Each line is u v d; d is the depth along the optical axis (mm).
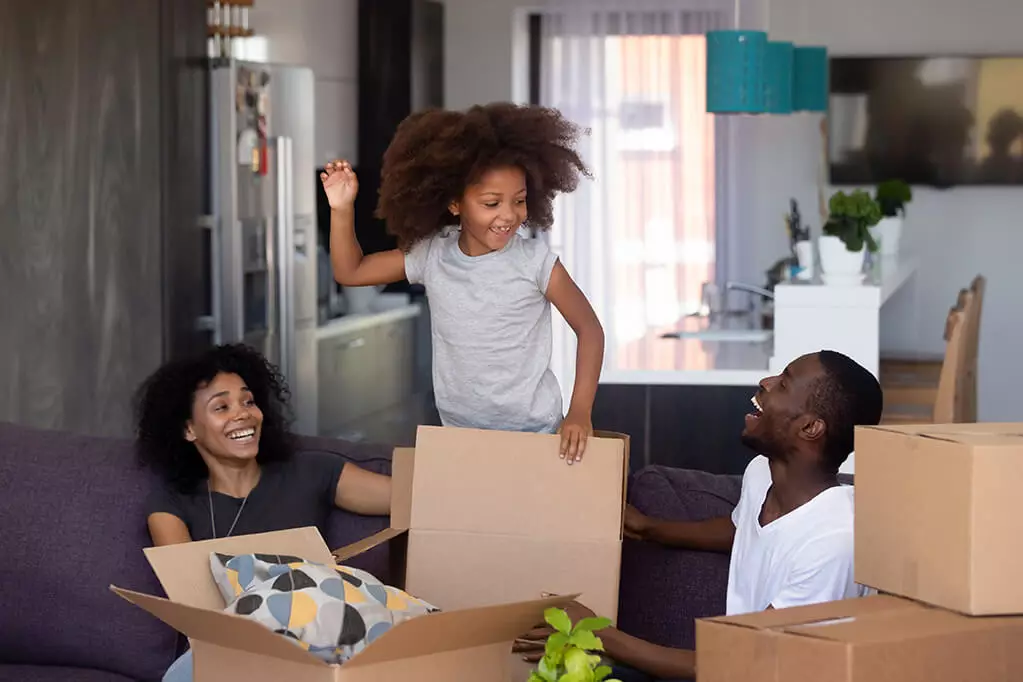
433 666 1617
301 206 5422
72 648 2480
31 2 4387
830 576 1888
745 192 7555
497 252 2271
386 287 7000
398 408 6625
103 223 4555
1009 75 7398
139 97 4523
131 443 2646
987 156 7453
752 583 2014
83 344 4535
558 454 2035
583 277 7430
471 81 7539
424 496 2057
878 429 1623
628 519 2336
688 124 7383
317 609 1783
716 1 7301
